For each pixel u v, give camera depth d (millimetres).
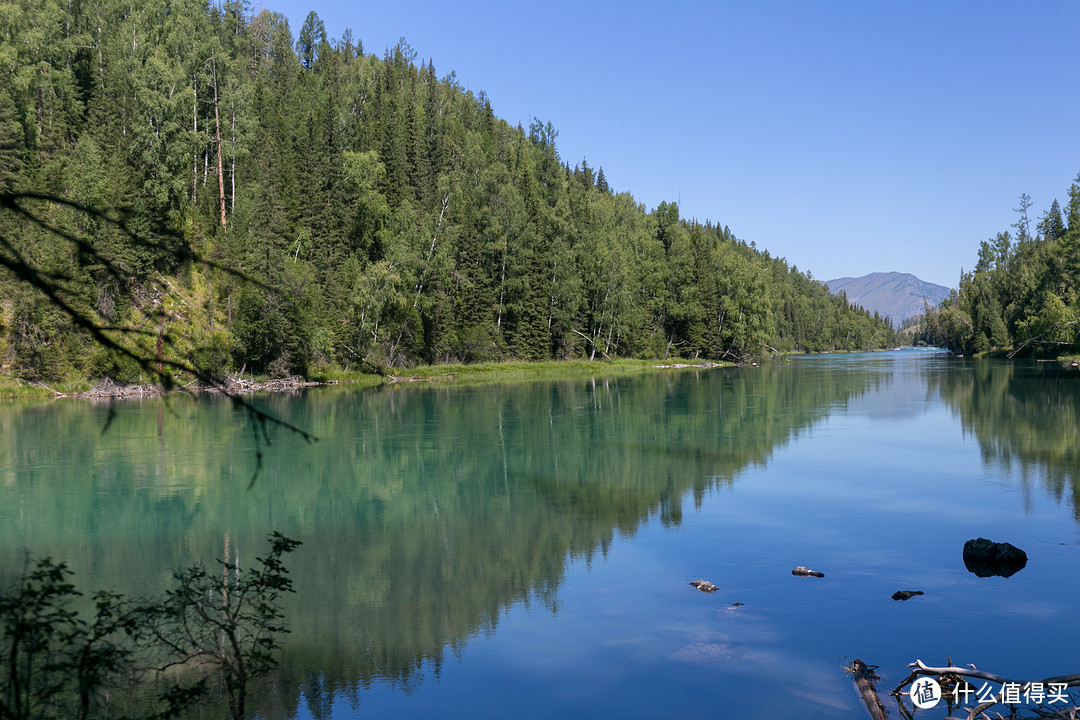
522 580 16422
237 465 30938
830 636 12781
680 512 22031
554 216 106562
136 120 71188
